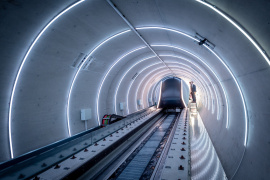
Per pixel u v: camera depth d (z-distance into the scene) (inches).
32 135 298.0
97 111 517.7
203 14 183.0
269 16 108.6
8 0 190.4
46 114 329.1
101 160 272.5
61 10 234.5
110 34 343.6
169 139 459.2
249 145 203.5
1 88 243.0
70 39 301.3
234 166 233.6
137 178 247.8
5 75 242.4
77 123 425.1
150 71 822.5
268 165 155.2
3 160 248.5
